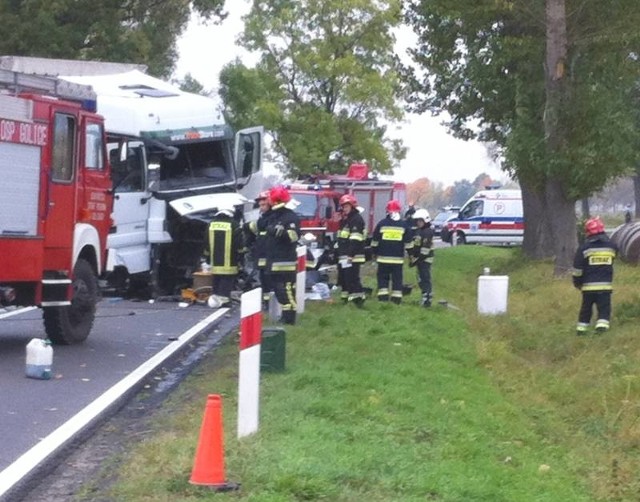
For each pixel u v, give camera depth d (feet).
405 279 87.45
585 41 89.86
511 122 108.17
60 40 121.39
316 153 178.40
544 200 107.34
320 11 177.47
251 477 24.13
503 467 28.53
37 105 43.50
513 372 48.19
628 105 99.45
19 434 29.91
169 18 134.92
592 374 48.32
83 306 48.06
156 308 65.67
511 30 99.86
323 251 95.55
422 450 28.60
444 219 209.36
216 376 40.22
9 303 43.29
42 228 44.01
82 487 24.95
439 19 108.58
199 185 73.56
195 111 73.26
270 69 181.47
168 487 23.68
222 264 65.21
